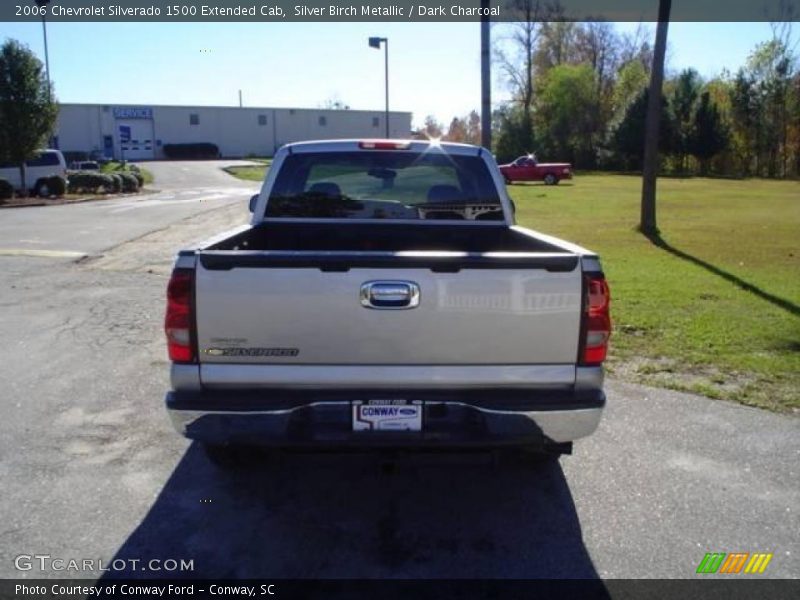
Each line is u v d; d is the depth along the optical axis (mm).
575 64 70562
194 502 3643
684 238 14414
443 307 2992
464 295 2990
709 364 5977
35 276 10227
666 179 47875
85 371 5801
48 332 7066
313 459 3271
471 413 3041
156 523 3426
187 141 74312
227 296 2977
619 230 15656
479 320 3010
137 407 4984
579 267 3035
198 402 3004
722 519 3498
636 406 5039
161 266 11203
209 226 17031
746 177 54094
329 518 3496
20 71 25219
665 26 14406
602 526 3428
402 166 4863
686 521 3477
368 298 2977
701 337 6758
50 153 27250
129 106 71062
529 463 3955
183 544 3242
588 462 4133
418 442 3055
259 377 3025
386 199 4910
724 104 62031
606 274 10117
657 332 6965
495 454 3229
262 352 3014
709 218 18938
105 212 20641
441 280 2977
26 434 4500
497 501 3680
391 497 3723
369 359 3025
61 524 3408
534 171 38656
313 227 4840
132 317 7723
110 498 3674
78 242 13875
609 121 64938
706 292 8812
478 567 3072
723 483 3879
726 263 11203
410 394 3033
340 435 3043
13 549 3188
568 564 3102
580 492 3777
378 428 3049
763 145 60000
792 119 58812
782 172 59844
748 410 4969
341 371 3027
